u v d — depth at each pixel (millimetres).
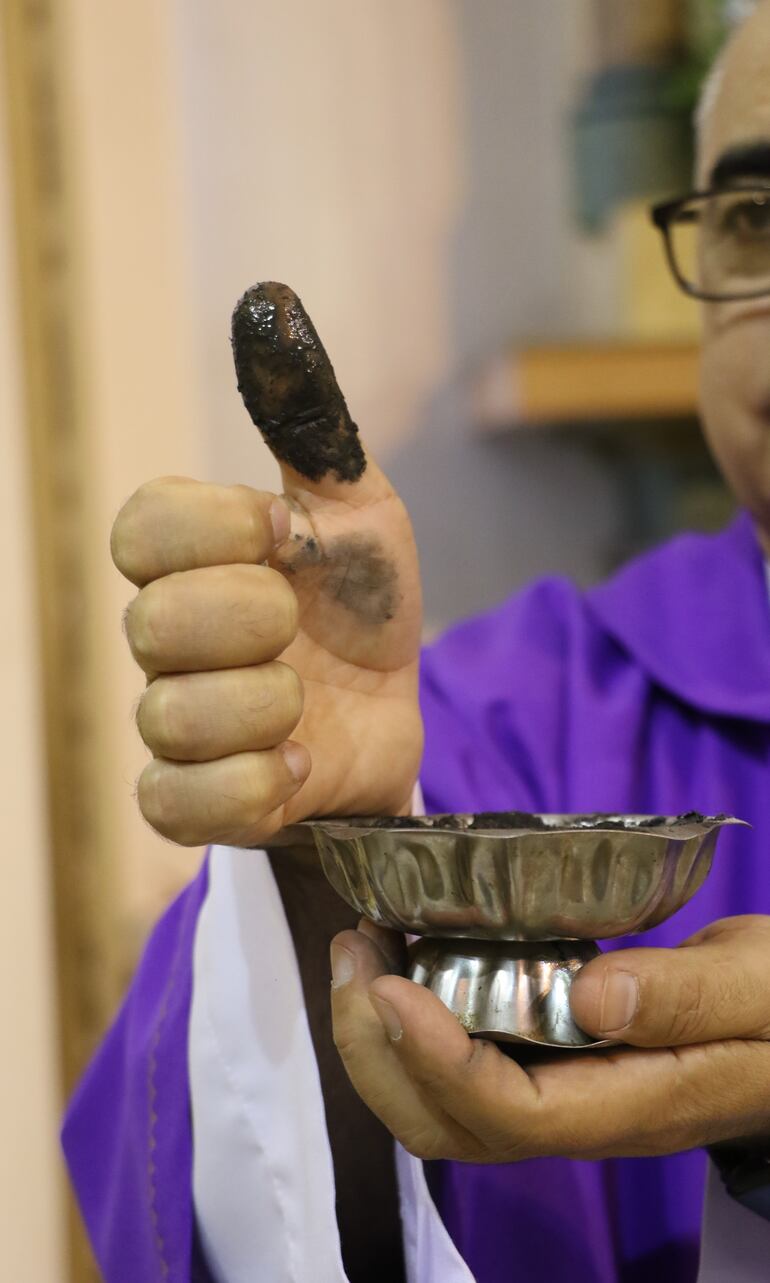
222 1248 669
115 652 1312
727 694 791
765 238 769
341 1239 652
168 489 560
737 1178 622
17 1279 1288
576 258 1461
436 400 1460
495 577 1470
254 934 655
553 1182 697
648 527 1419
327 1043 649
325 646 617
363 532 606
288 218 1414
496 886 550
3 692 1290
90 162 1309
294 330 586
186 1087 680
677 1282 719
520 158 1456
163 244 1339
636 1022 550
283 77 1402
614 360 1248
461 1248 684
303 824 601
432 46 1438
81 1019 1312
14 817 1293
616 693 814
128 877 1316
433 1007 547
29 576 1294
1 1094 1292
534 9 1444
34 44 1275
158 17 1339
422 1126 573
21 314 1285
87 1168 750
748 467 789
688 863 561
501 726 806
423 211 1447
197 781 555
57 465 1302
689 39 1255
